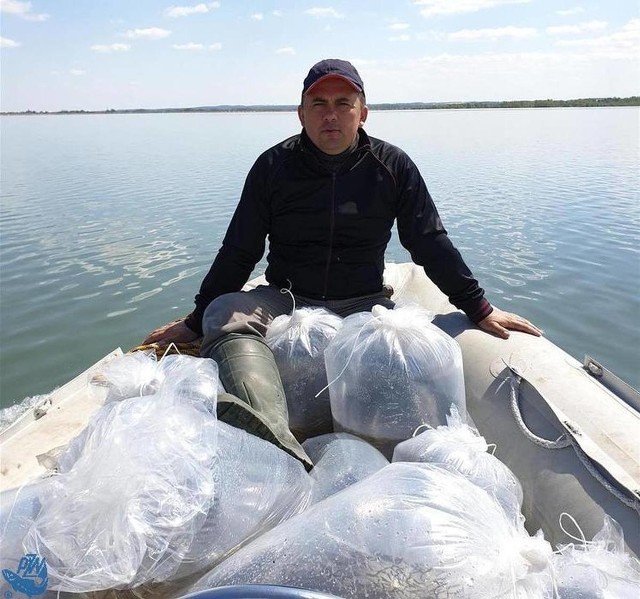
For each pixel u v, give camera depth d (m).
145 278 7.02
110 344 5.42
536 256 7.35
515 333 2.33
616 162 18.30
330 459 1.59
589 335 5.21
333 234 2.48
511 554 1.06
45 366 5.06
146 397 1.41
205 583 1.11
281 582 1.04
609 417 1.83
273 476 1.35
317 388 2.11
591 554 1.21
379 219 2.50
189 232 9.13
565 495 1.62
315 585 1.03
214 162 20.48
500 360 2.12
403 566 1.02
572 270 6.78
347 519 1.10
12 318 5.93
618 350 4.96
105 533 1.09
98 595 1.13
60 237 8.93
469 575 1.02
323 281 2.55
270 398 1.83
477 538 1.07
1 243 8.62
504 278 6.56
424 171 16.11
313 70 2.32
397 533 1.06
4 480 1.82
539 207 10.48
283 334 2.18
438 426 1.76
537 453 1.77
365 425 1.83
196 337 2.65
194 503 1.16
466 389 2.14
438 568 1.02
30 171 17.75
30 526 1.14
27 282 6.94
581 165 17.48
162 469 1.16
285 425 1.72
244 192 2.56
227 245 2.57
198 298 2.61
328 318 2.24
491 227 8.94
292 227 2.50
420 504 1.11
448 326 2.43
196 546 1.17
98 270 7.32
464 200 11.31
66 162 20.72
